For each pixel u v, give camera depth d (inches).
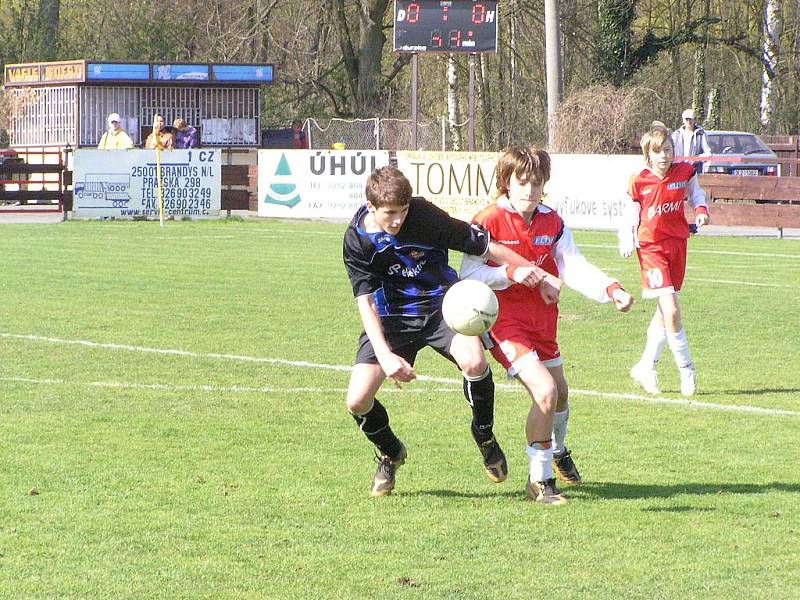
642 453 386.9
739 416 444.8
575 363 557.9
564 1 2299.5
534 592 255.3
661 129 494.3
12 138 1971.0
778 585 261.1
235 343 595.5
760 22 2605.8
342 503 325.1
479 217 332.2
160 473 353.1
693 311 740.0
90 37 2532.0
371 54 2332.7
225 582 260.7
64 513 311.1
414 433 410.6
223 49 2260.1
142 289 809.5
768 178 1370.6
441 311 326.6
